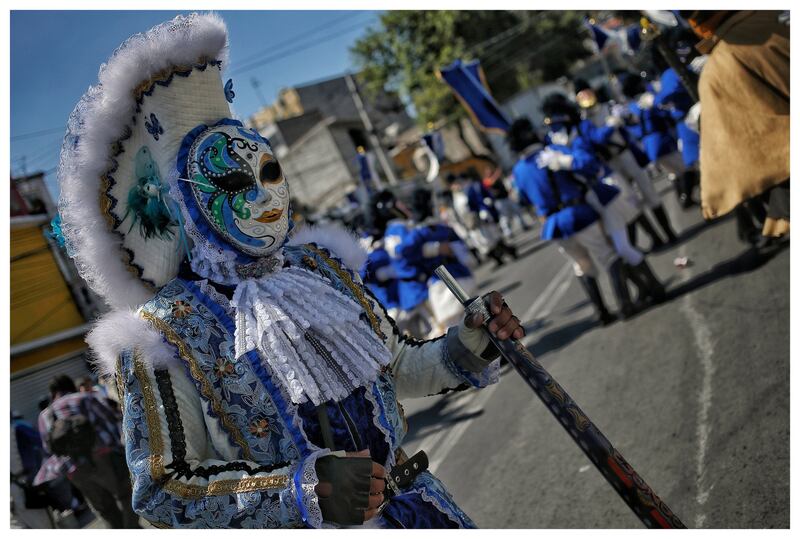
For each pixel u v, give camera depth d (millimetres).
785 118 3756
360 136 36188
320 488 1683
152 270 1940
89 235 1886
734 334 4934
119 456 6207
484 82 9312
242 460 1768
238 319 1839
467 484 4766
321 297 1973
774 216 4078
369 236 7266
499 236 14781
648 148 10070
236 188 1880
